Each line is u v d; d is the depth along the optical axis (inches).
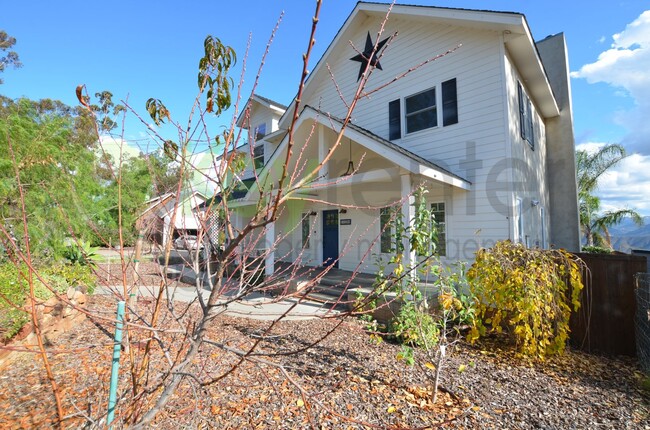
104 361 156.9
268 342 189.0
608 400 142.2
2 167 173.2
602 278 216.7
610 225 673.0
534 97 426.9
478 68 320.2
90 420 71.6
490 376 161.6
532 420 124.6
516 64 345.7
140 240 122.6
